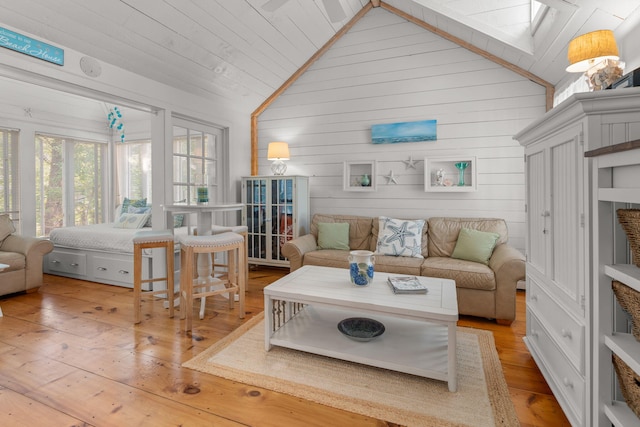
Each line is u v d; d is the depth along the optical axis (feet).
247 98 14.71
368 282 7.38
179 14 9.30
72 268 13.75
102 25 8.57
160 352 7.27
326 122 14.56
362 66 13.87
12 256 11.05
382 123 13.62
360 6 13.19
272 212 14.26
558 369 5.37
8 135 14.24
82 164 17.75
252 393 5.81
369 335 7.13
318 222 13.57
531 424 5.08
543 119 5.31
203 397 5.69
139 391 5.85
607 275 3.97
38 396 5.68
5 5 7.24
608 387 4.03
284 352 7.24
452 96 12.59
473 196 12.39
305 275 8.31
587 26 7.50
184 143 12.85
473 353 7.24
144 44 9.68
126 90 10.20
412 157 13.17
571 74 9.91
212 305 10.32
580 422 4.53
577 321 4.60
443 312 5.82
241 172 15.39
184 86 12.11
